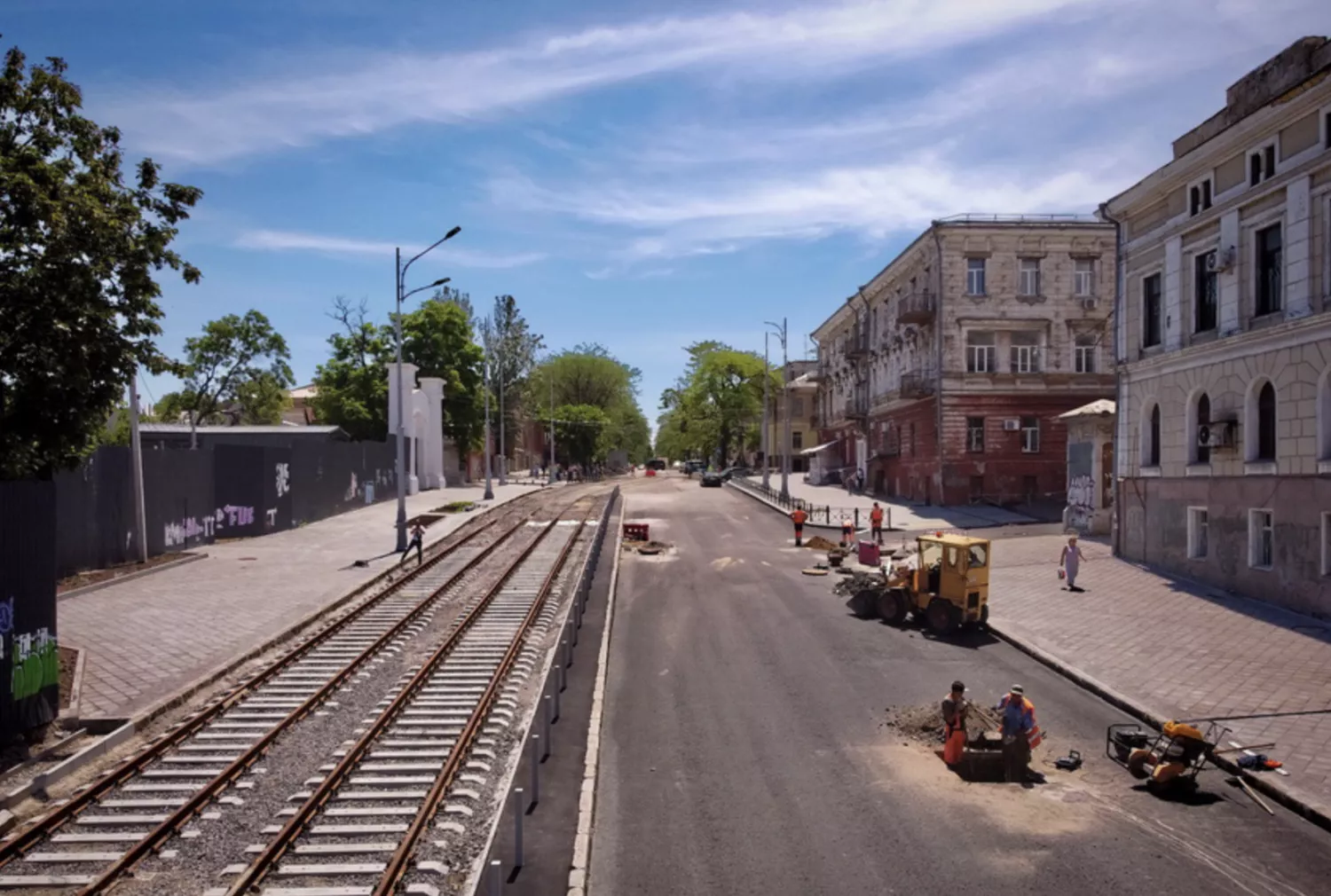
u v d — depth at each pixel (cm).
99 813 941
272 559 2770
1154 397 2509
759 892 820
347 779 1039
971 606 1873
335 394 6116
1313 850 898
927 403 4444
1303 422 1881
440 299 8181
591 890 820
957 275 4266
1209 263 2236
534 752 1001
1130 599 2127
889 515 3991
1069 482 3462
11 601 1111
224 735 1183
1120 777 1099
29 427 1238
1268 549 2052
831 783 1076
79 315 1188
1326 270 1827
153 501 2712
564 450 9119
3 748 1095
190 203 1341
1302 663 1538
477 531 3706
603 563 2847
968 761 1103
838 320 6475
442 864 838
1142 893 814
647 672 1570
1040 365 4284
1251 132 2025
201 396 6084
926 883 835
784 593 2355
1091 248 4269
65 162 1253
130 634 1703
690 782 1075
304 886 797
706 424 8769
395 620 1923
